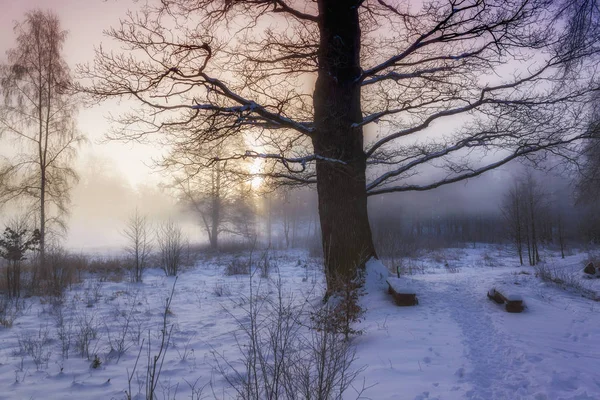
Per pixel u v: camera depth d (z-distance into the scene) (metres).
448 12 7.82
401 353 5.24
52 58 18.30
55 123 18.27
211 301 10.93
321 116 9.02
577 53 6.80
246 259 23.45
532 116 8.78
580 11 5.92
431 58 8.90
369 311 7.80
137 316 9.03
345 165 8.68
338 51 8.79
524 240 25.66
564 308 7.75
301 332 5.96
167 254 18.89
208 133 8.45
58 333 7.21
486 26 7.65
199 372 5.09
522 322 6.79
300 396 3.76
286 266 20.02
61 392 4.49
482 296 8.70
